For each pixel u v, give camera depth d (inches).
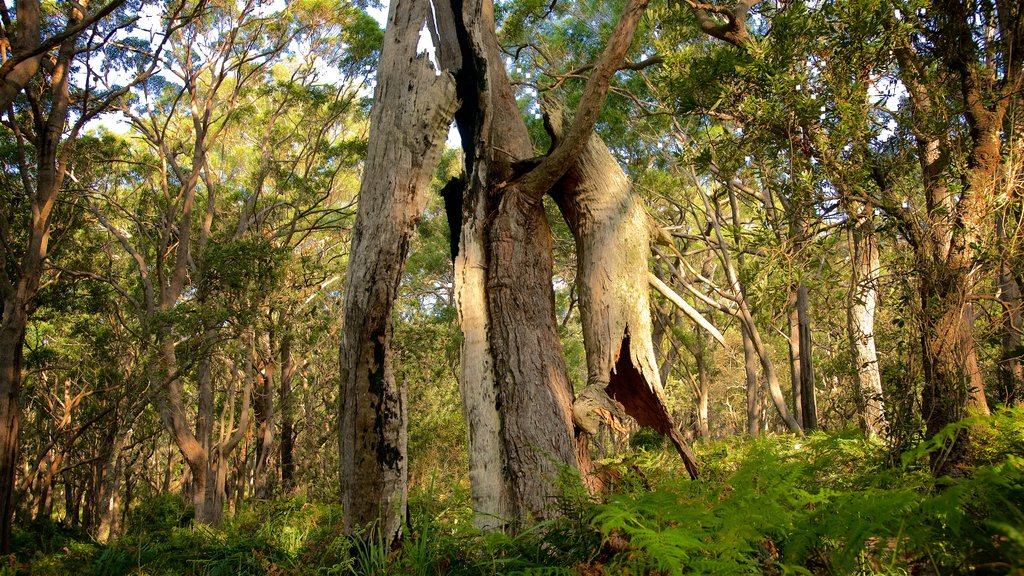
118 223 1003.9
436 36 267.7
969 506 103.0
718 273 1034.7
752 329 586.9
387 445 215.0
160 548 339.3
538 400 229.8
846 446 225.0
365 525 202.4
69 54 558.3
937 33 247.0
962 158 237.0
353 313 221.9
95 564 343.0
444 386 971.3
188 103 1002.7
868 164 253.6
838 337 351.6
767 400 1317.7
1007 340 313.9
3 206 641.0
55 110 549.0
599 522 150.2
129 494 1157.7
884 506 96.7
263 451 1015.0
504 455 226.2
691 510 116.6
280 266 673.6
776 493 113.1
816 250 268.7
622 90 619.5
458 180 274.4
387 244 223.3
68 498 1213.1
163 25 709.3
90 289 851.4
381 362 219.9
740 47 356.2
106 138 828.6
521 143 277.9
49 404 1045.2
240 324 653.9
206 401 802.2
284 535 305.9
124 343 890.7
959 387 200.8
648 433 675.4
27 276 524.1
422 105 229.5
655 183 702.5
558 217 732.7
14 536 624.1
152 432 1059.3
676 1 412.8
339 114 927.0
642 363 248.5
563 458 222.4
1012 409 159.6
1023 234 220.7
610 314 250.1
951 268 220.4
